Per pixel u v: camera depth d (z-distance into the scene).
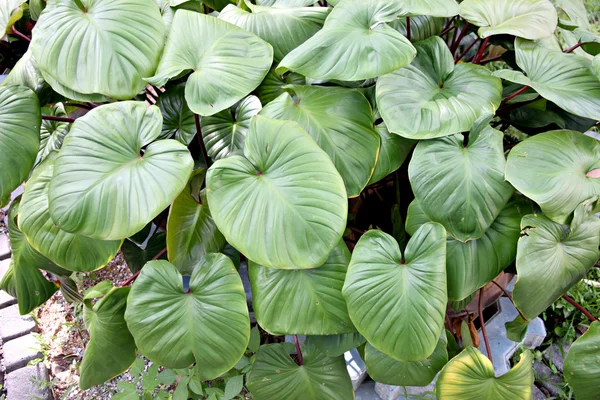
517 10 1.30
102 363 1.13
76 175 0.97
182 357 1.02
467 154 1.02
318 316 1.01
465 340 1.17
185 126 1.32
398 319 0.95
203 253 1.18
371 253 0.98
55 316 1.77
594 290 1.71
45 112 1.61
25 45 1.71
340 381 1.13
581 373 1.08
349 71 1.01
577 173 1.02
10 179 1.07
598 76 1.10
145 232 1.45
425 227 0.99
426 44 1.16
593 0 2.84
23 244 1.29
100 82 1.08
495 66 2.16
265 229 0.93
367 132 1.08
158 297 1.01
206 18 1.20
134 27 1.13
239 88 1.07
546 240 1.01
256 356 1.13
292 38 1.23
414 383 1.09
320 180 0.94
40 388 1.54
